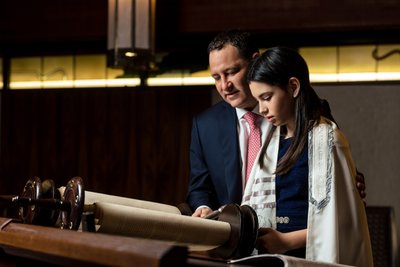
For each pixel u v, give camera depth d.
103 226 1.87
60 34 5.83
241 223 2.16
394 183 5.38
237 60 2.89
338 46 5.48
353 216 2.43
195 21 5.57
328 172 2.43
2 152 6.13
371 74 5.42
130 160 5.86
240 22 5.49
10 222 2.03
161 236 1.98
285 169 2.51
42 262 1.95
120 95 5.91
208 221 2.12
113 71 5.95
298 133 2.53
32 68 6.11
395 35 5.38
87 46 6.00
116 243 1.42
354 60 5.45
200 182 3.06
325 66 5.49
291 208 2.51
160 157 5.80
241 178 2.93
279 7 5.43
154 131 5.82
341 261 2.38
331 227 2.36
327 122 2.54
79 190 1.90
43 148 6.05
